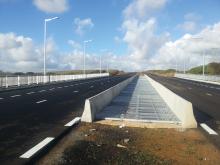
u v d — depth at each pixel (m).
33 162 7.66
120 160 8.02
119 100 23.50
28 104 20.17
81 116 15.11
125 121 14.07
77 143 9.68
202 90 42.31
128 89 36.53
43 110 17.22
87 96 27.30
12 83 38.03
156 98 25.64
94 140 10.22
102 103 18.36
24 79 42.09
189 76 110.81
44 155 8.29
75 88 40.06
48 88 39.75
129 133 11.63
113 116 15.38
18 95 27.59
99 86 45.66
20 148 8.91
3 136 10.45
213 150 9.66
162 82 66.12
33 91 33.53
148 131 12.16
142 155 8.62
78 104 20.61
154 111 17.73
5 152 8.48
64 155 8.25
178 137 11.31
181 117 14.34
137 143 10.17
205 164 8.22
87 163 7.65
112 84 52.66
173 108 17.73
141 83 53.25
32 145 9.27
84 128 12.25
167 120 14.60
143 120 14.23
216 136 11.64
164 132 12.06
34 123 13.02
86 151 8.73
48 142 9.64
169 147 9.85
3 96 26.33
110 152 8.78
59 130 11.62
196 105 22.55
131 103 21.56
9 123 12.88
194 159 8.64
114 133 11.50
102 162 7.79
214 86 56.53
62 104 20.47
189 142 10.59
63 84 51.69
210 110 19.67
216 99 28.22
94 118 14.43
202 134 11.95
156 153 9.05
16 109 17.47
